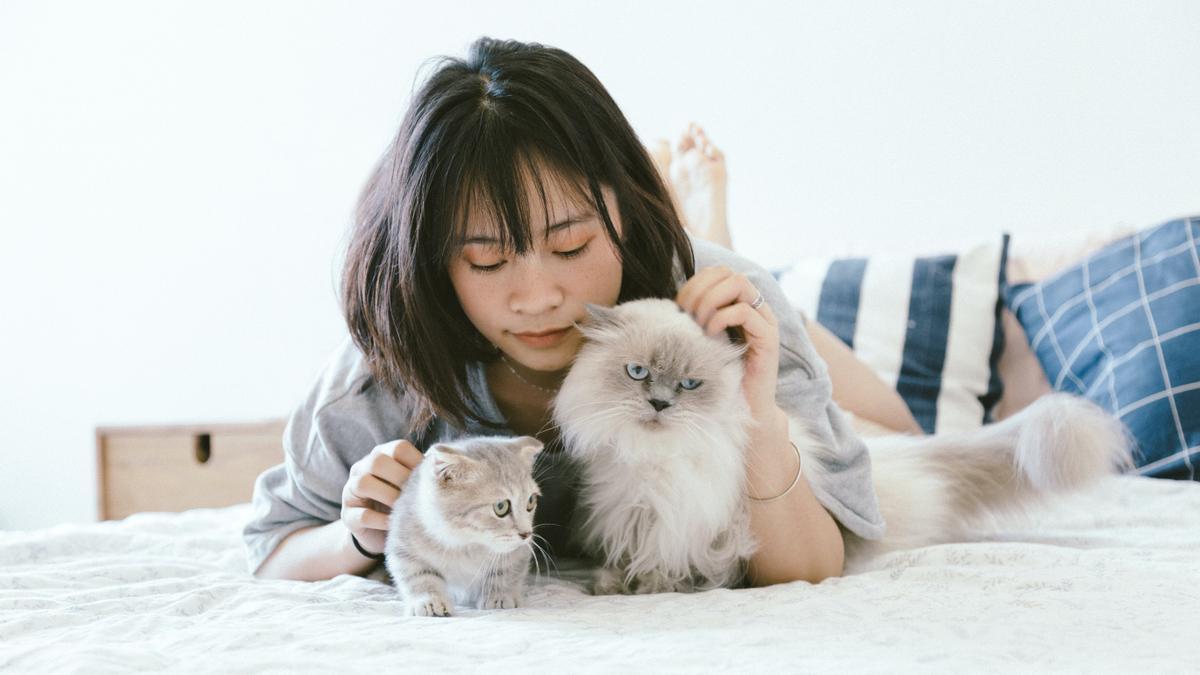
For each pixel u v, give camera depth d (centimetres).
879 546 174
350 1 410
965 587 141
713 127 377
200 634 118
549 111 142
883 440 197
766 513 153
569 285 149
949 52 348
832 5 361
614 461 152
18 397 421
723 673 99
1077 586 140
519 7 396
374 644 112
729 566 157
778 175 369
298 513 175
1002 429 199
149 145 421
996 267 306
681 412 145
